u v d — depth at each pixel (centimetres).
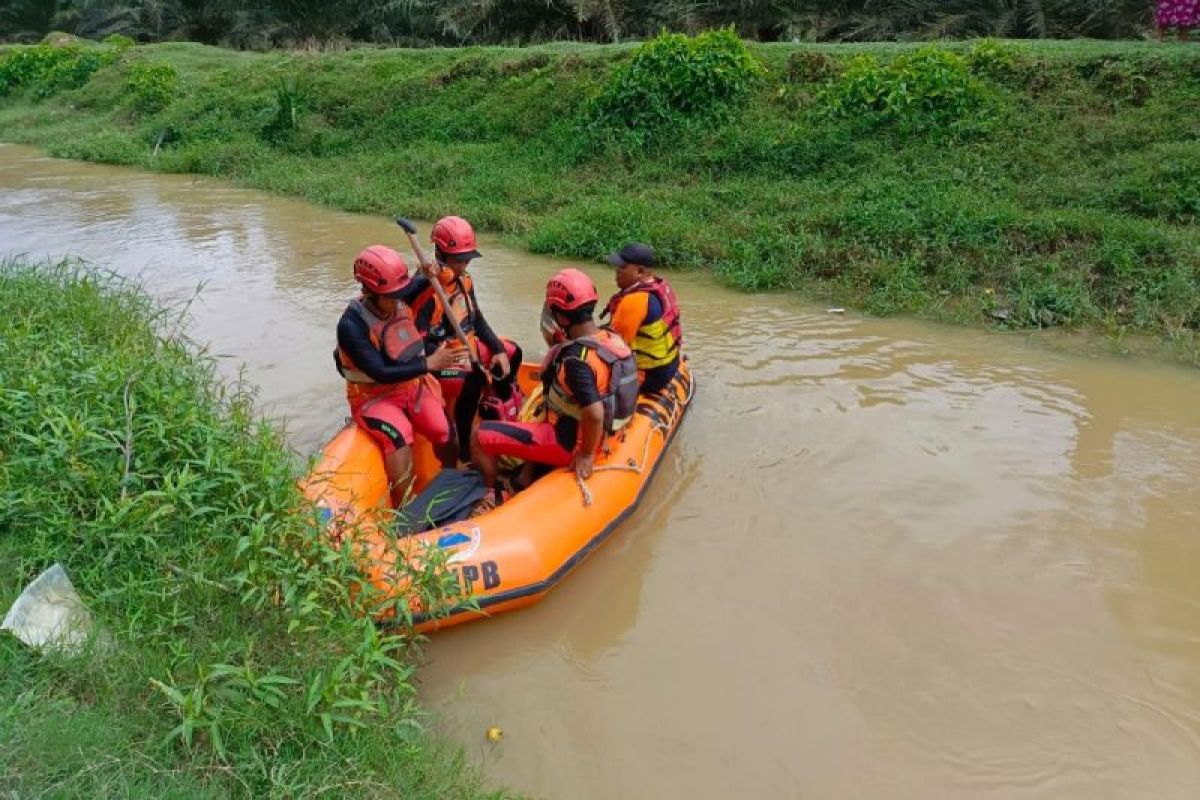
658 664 374
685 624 398
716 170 1130
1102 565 434
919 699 353
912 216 888
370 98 1619
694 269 929
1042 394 623
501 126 1416
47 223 1145
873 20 1823
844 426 575
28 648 296
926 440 556
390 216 1186
